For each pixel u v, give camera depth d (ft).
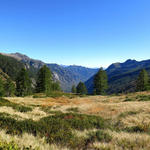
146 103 70.79
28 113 43.45
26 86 180.65
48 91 197.77
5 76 556.10
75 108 68.49
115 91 535.60
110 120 42.16
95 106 71.00
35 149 13.32
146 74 202.69
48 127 22.65
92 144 17.60
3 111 35.24
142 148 15.52
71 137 19.48
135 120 37.65
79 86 281.74
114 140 19.02
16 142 14.11
